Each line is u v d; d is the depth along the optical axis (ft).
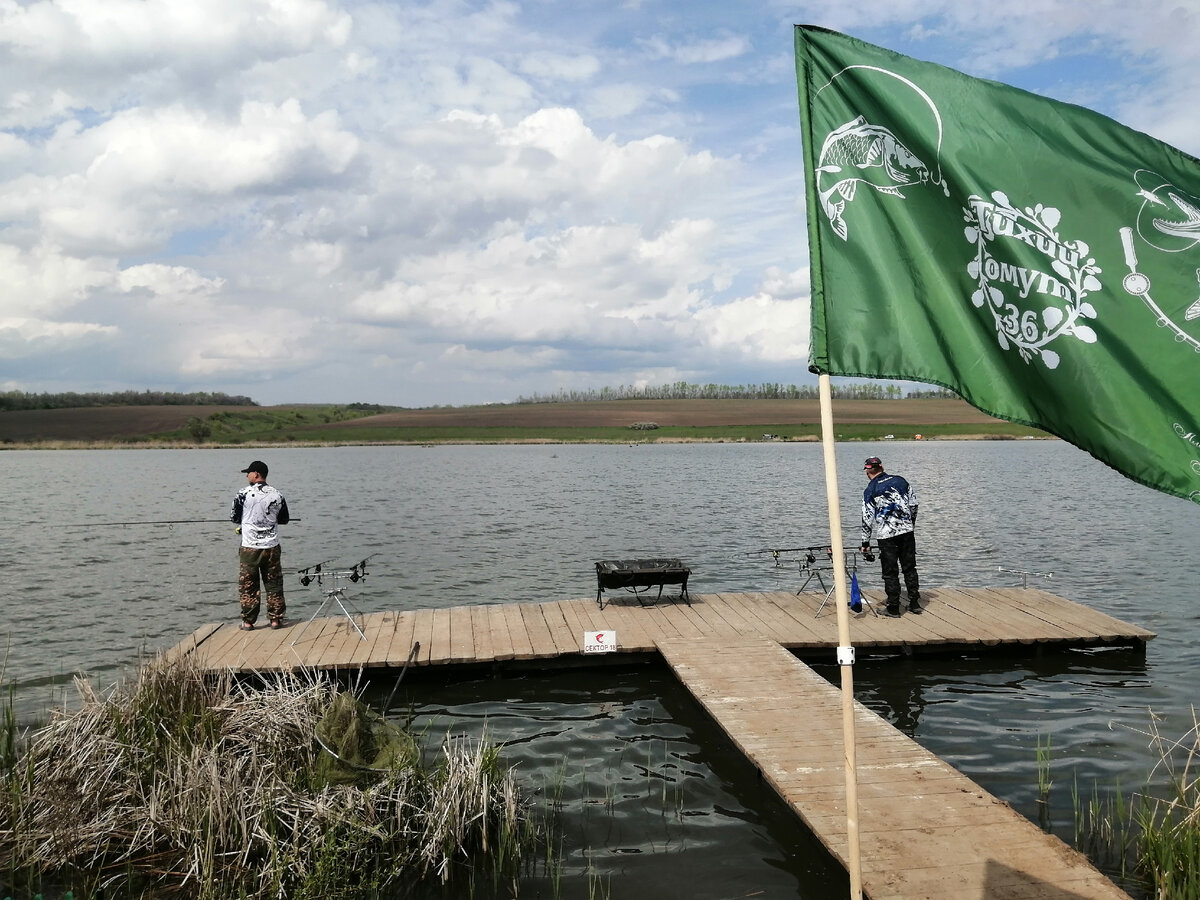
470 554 67.56
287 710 22.71
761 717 26.09
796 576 56.49
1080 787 23.07
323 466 219.00
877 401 514.27
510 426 426.10
